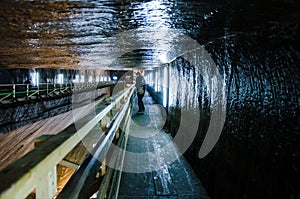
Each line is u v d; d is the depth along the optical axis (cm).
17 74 1311
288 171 158
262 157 189
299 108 149
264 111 189
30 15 200
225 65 269
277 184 170
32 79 1477
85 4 171
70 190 123
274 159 174
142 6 175
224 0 150
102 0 161
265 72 189
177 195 328
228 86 262
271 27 182
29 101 1079
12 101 959
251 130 209
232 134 249
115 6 175
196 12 182
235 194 236
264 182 185
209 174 325
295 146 152
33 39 315
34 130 1037
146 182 368
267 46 187
